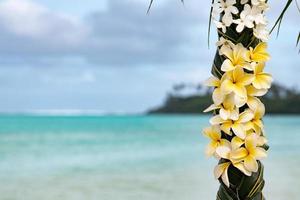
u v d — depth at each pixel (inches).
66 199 564.4
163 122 3238.2
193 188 624.7
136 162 928.3
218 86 117.5
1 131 1784.0
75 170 818.8
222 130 115.8
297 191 583.2
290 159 934.4
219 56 119.1
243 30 116.5
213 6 115.4
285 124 2854.3
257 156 113.7
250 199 117.3
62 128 2130.9
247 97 116.3
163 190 613.3
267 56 116.6
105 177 735.7
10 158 976.3
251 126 114.7
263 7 115.6
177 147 1239.5
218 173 116.8
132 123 2972.4
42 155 1035.3
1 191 618.8
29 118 4183.1
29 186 658.2
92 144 1298.0
